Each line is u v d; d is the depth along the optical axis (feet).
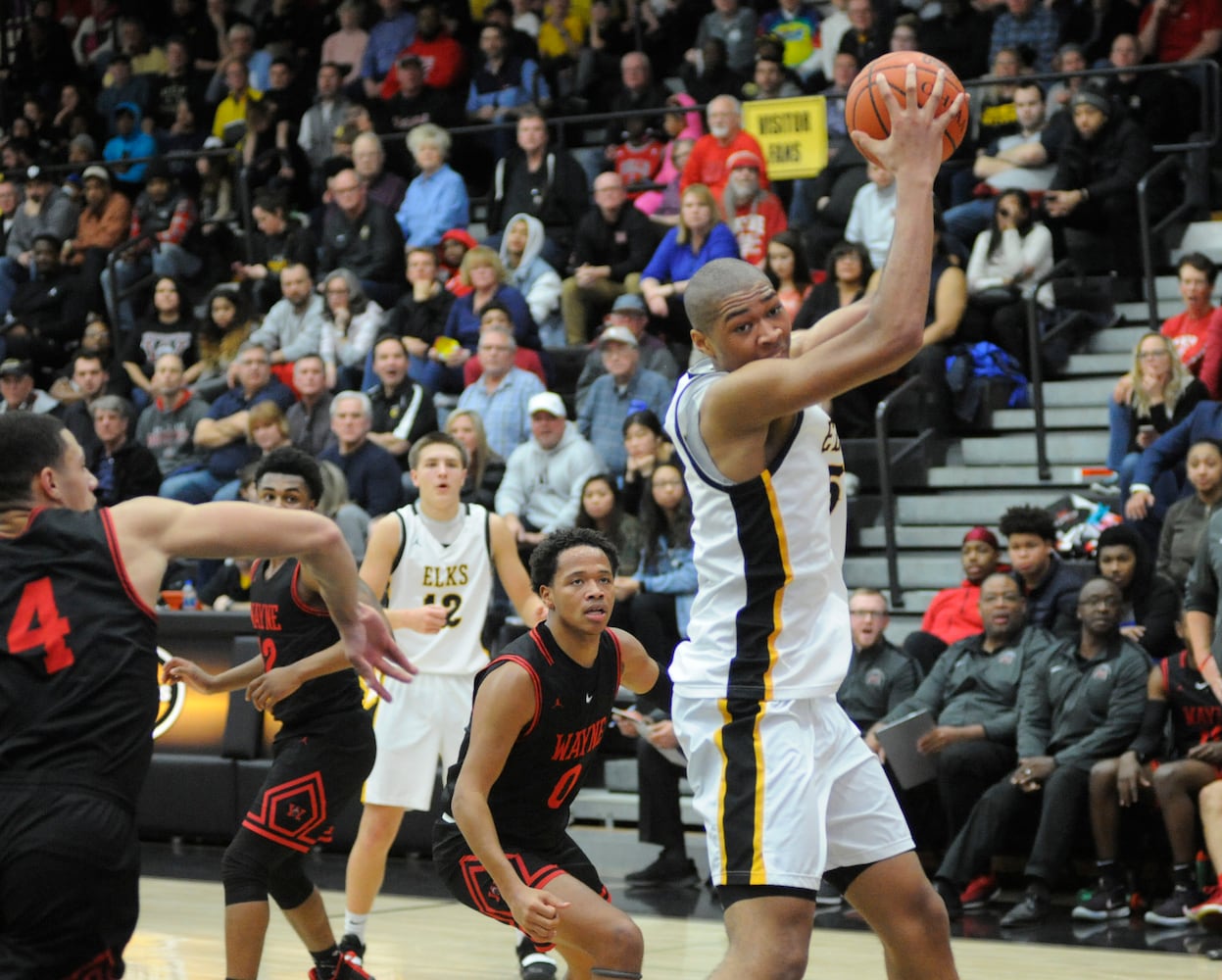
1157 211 45.37
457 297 48.16
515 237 48.85
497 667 18.11
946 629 34.35
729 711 14.90
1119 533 31.60
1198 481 32.24
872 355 13.19
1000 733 30.48
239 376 47.19
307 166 59.36
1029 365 43.21
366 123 56.59
